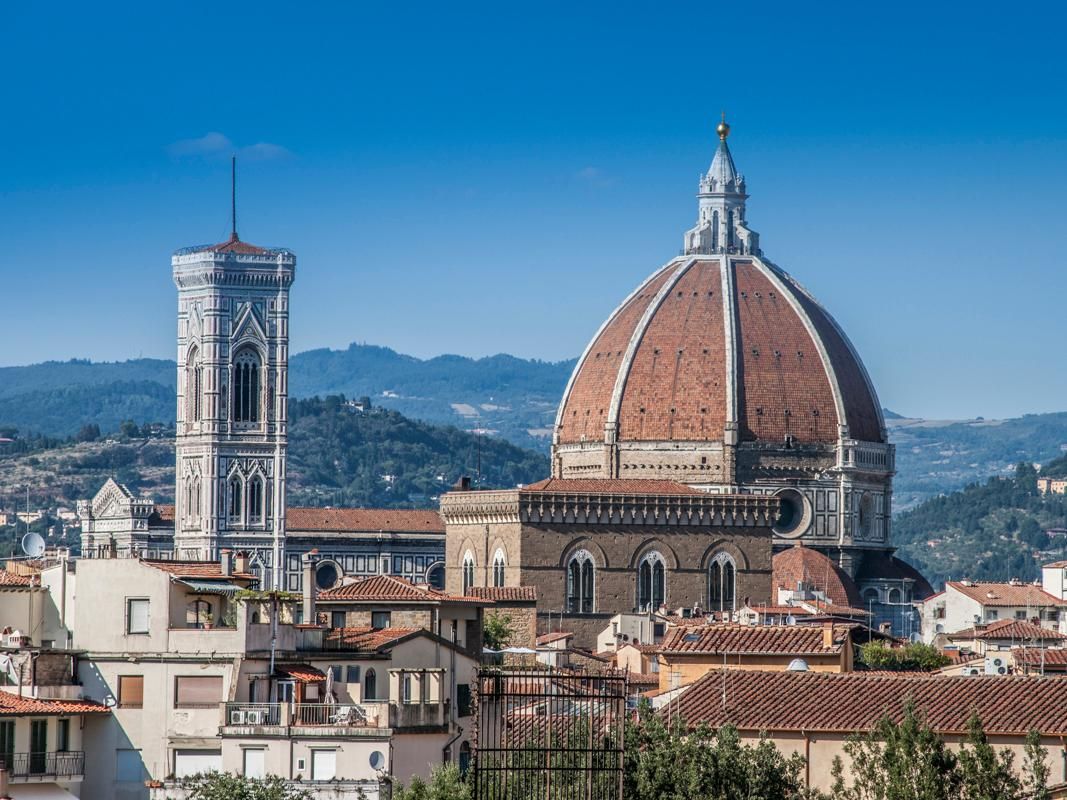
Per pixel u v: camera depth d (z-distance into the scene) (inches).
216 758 6855.3
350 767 6692.9
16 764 6697.8
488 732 5821.9
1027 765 6998.0
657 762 6446.9
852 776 7071.9
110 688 7007.9
